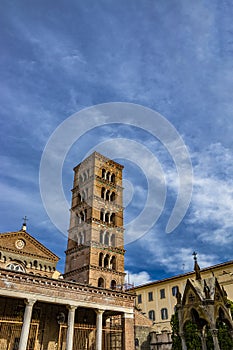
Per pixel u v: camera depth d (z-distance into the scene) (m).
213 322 21.12
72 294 35.97
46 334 38.75
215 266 57.19
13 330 35.25
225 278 54.03
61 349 39.06
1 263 44.38
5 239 46.44
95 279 46.59
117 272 50.16
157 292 67.75
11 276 32.06
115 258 52.06
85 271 47.25
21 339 30.33
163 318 63.41
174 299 63.28
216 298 22.86
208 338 32.72
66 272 51.00
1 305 36.91
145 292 70.38
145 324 55.91
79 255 50.66
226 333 32.28
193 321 25.34
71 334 33.97
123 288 49.00
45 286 34.09
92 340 41.03
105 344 42.62
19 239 48.09
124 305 40.81
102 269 48.34
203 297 22.41
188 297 23.36
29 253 47.78
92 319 43.81
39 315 39.34
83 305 36.38
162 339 51.88
